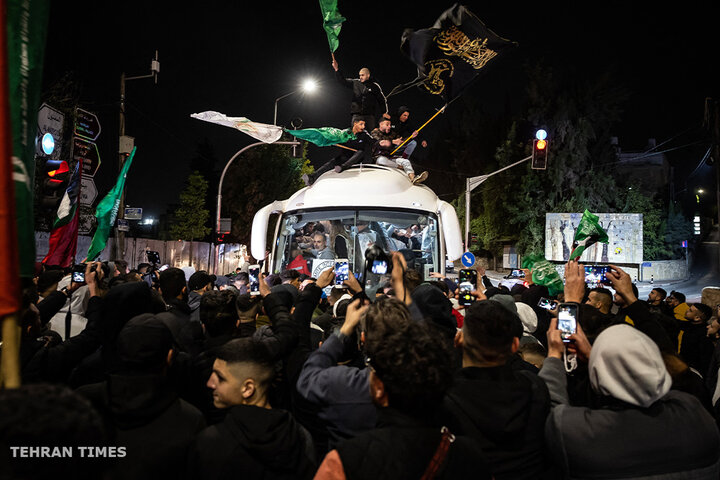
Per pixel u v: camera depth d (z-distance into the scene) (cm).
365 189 860
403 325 206
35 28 228
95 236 726
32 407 105
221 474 213
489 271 5544
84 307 514
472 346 251
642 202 4975
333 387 246
